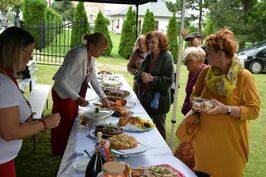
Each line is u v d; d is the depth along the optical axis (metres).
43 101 4.32
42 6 12.98
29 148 4.05
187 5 19.56
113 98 3.27
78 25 12.80
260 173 3.71
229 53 1.88
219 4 15.23
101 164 1.51
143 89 3.64
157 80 3.30
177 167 1.79
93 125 2.47
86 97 3.48
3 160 1.62
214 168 2.04
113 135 2.12
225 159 2.01
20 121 1.61
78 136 2.22
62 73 2.83
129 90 4.12
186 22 19.34
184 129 2.15
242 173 2.05
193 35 3.88
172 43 13.41
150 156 1.92
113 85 4.21
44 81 8.20
